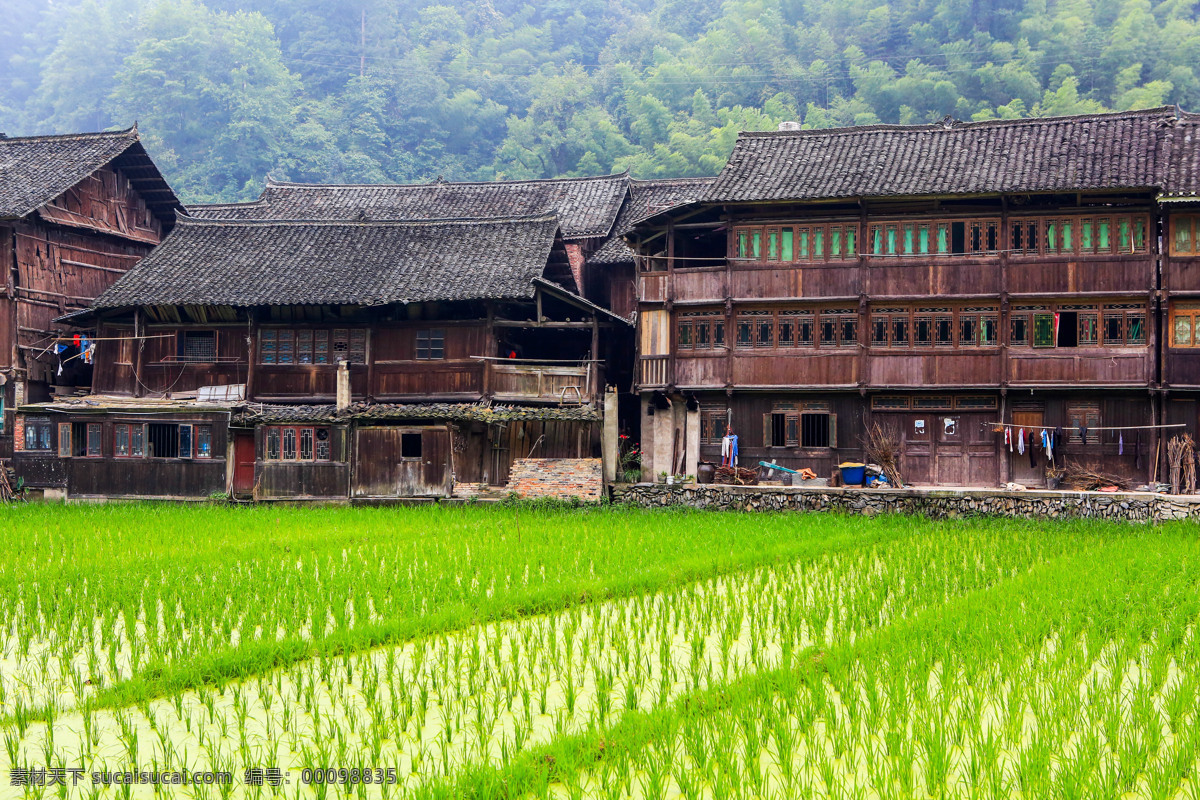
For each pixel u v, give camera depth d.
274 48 94.19
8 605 17.89
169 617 16.89
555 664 14.60
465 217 38.81
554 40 107.69
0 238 36.34
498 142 93.69
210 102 86.06
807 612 17.14
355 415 32.75
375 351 34.94
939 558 21.55
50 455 35.09
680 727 12.16
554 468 31.89
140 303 34.78
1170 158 29.67
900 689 12.77
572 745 11.55
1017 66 75.25
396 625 16.16
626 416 38.28
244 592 18.77
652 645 15.64
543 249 34.81
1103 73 75.31
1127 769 10.66
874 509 29.05
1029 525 26.08
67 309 38.62
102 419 34.56
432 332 34.62
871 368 31.69
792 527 25.86
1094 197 30.09
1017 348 30.78
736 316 32.91
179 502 33.72
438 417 32.22
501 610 17.31
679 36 99.31
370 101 90.62
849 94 84.00
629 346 38.75
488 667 14.12
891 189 30.48
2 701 13.57
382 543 24.19
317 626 16.25
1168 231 29.72
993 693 13.01
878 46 87.38
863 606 17.06
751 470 32.22
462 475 32.81
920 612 16.41
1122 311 30.12
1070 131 31.62
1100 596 17.00
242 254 36.72
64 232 38.66
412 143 91.69
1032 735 11.66
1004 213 30.66
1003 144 31.72
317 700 13.39
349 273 35.06
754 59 87.50
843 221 31.83
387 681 14.05
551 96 89.44
